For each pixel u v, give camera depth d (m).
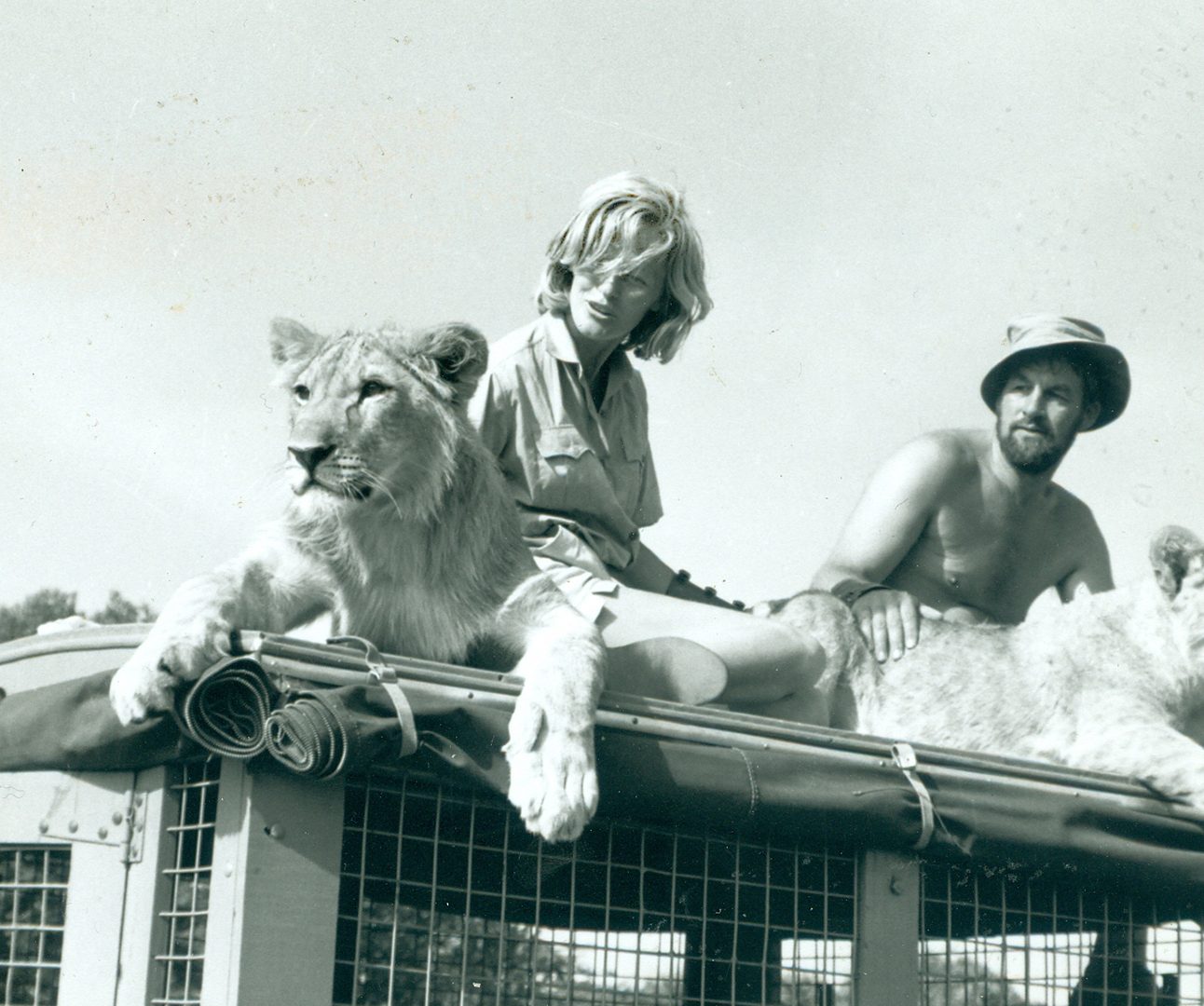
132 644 2.96
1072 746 4.80
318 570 3.29
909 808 3.27
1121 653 4.93
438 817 2.88
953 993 3.82
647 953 3.19
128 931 2.79
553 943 3.10
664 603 3.82
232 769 2.66
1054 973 3.75
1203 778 4.41
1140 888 3.61
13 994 3.34
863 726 5.02
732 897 3.45
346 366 3.30
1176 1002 3.92
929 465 5.18
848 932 3.34
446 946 3.64
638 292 3.94
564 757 2.80
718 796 3.04
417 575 3.32
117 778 2.86
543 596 3.47
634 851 3.29
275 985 2.58
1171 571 4.87
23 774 2.97
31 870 3.41
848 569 5.18
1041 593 5.39
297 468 3.21
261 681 2.63
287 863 2.63
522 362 4.04
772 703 3.87
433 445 3.34
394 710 2.69
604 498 4.09
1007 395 5.16
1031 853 3.44
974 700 4.98
